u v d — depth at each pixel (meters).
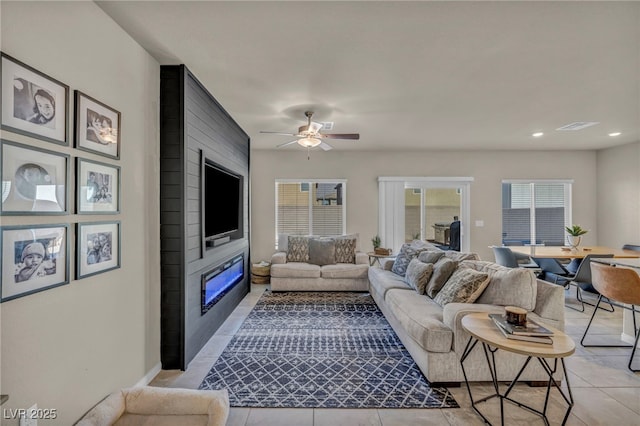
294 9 1.83
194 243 2.74
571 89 3.01
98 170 1.79
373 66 2.53
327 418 1.94
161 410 1.81
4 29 1.26
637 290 2.49
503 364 2.25
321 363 2.62
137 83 2.20
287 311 3.96
